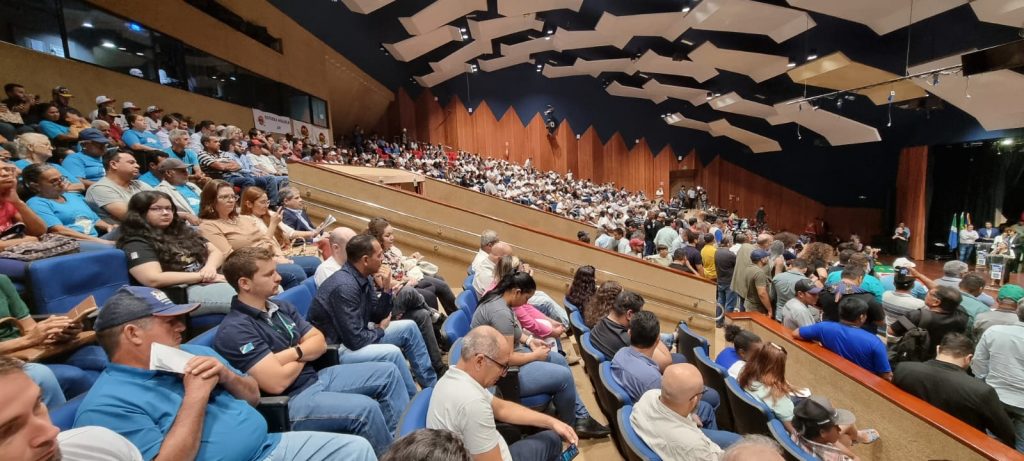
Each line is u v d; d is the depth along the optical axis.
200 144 6.20
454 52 17.86
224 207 3.35
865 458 2.74
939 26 10.01
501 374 1.83
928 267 13.86
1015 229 11.24
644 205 19.12
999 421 2.38
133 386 1.39
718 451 1.88
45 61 5.92
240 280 1.96
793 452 2.09
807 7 10.08
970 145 13.39
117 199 3.07
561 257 5.67
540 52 20.58
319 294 2.53
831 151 18.56
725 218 19.30
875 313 3.80
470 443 1.67
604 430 2.92
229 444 1.49
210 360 1.54
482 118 22.97
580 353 3.96
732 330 3.25
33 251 2.04
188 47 8.60
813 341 3.42
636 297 3.06
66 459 1.09
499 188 13.66
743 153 21.59
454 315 3.10
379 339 2.64
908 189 15.30
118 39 7.11
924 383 2.61
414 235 5.61
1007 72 9.19
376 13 15.47
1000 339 2.87
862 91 12.30
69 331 1.82
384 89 20.38
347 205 5.57
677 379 1.87
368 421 1.91
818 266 5.79
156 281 2.35
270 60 11.29
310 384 2.06
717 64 14.46
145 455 1.32
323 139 14.26
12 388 0.96
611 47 18.19
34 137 3.45
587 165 23.00
